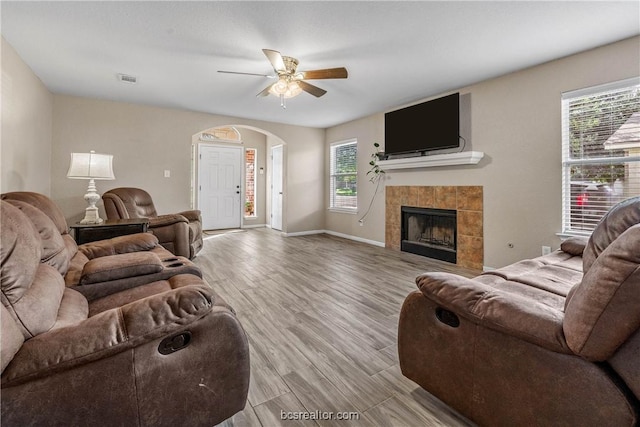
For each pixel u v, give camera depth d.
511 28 2.43
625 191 2.69
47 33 2.54
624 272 0.81
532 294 1.56
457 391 1.28
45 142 3.83
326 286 3.11
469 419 1.30
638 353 0.84
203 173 6.98
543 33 2.51
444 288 1.31
